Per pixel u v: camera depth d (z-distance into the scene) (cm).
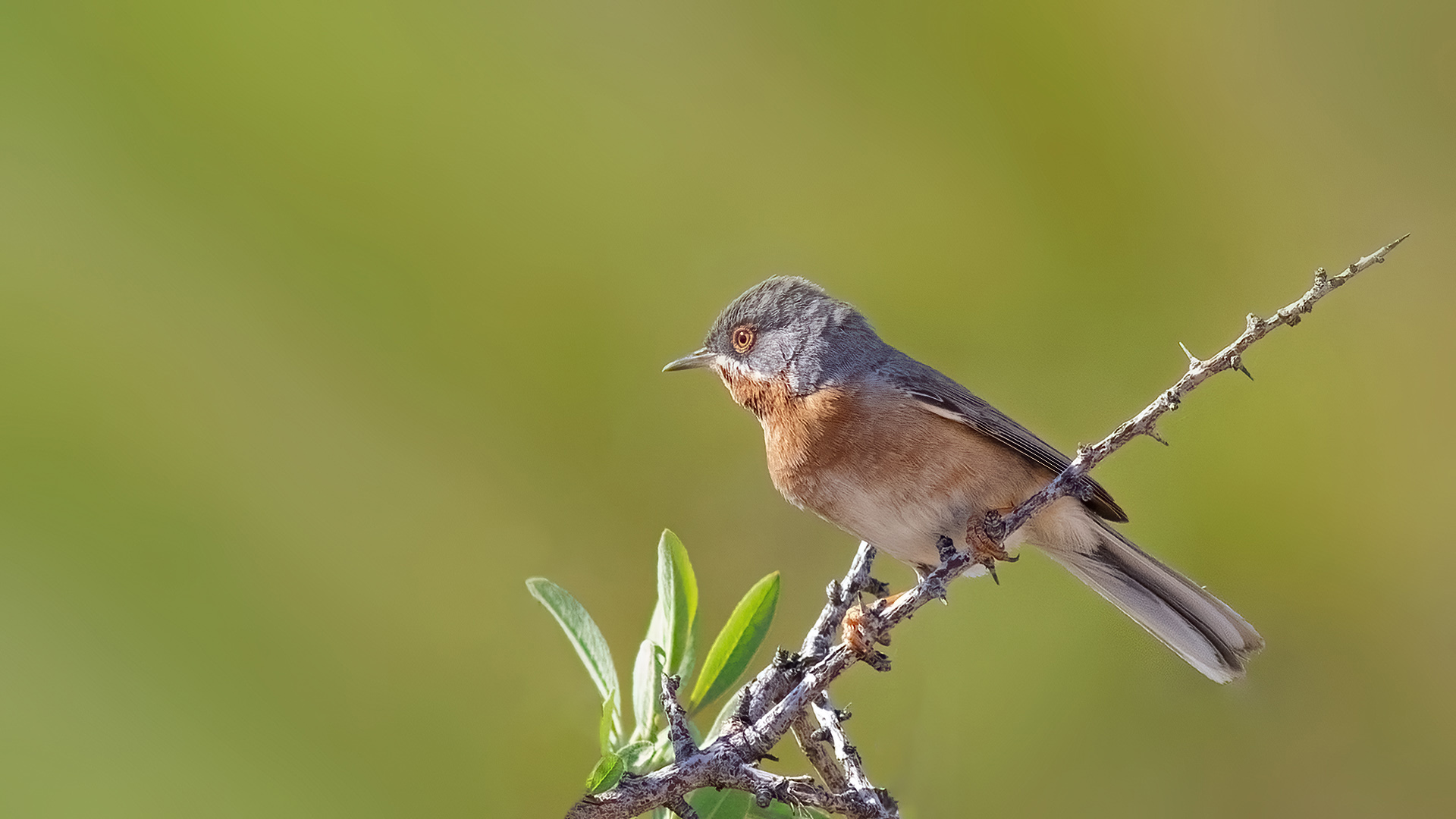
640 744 625
